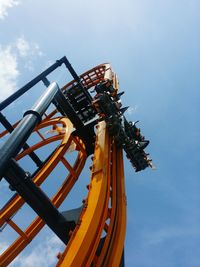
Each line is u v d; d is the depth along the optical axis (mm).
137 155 18109
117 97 17094
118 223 13883
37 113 9719
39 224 15602
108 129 17359
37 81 14898
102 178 13734
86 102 19969
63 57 16922
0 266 13953
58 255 10633
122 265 13031
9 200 15508
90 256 10828
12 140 8211
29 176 11852
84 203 13352
